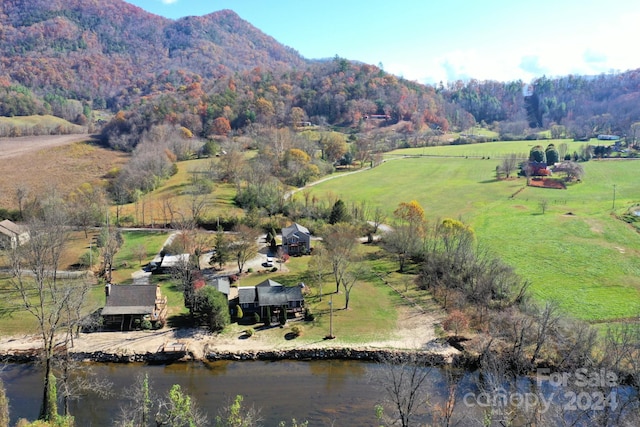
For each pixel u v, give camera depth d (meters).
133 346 66.38
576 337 61.16
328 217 126.31
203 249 105.00
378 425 51.16
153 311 72.69
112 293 73.50
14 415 52.09
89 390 56.91
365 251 108.25
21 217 120.81
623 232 114.81
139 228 120.19
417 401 54.06
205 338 69.19
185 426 49.59
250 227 111.44
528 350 63.41
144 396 45.09
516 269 93.81
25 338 67.31
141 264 96.00
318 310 78.44
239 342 68.44
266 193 136.00
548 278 89.75
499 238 112.88
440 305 80.56
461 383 59.09
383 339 69.44
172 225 119.88
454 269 87.94
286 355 66.00
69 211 115.19
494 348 63.44
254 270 94.94
